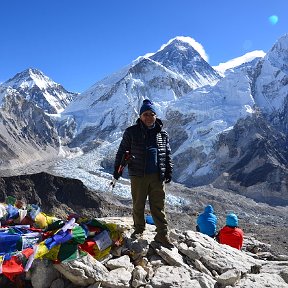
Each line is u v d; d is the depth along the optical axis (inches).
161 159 290.7
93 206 2110.0
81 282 253.1
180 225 1556.3
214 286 259.6
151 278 262.8
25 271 245.9
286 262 309.3
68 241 263.3
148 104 285.7
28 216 301.4
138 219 300.4
